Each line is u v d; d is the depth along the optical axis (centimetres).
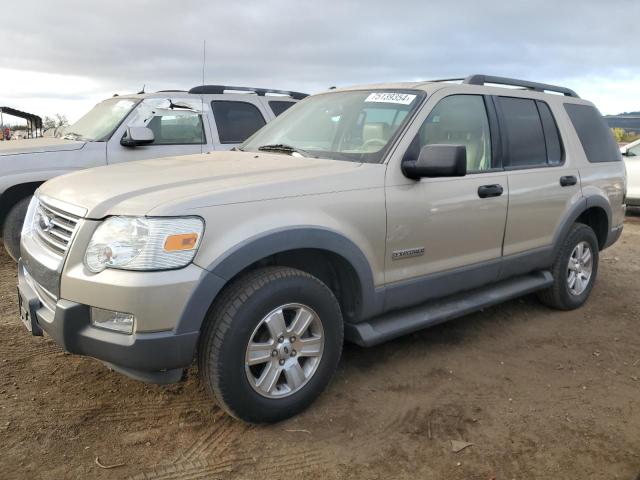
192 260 266
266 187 296
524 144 448
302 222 299
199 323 268
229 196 282
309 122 420
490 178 405
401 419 319
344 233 317
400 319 368
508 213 418
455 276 388
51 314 282
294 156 375
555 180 461
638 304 539
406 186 349
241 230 279
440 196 367
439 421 318
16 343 402
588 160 509
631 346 436
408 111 371
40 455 276
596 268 533
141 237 260
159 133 686
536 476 272
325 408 327
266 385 298
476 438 302
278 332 297
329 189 316
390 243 343
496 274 423
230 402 285
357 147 368
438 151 329
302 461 279
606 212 528
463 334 448
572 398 348
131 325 260
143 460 276
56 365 370
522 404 339
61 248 283
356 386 355
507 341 438
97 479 261
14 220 583
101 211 272
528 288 459
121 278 257
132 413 316
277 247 288
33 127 1095
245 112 754
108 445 286
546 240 465
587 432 310
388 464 278
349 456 284
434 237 368
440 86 395
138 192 283
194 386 348
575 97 535
